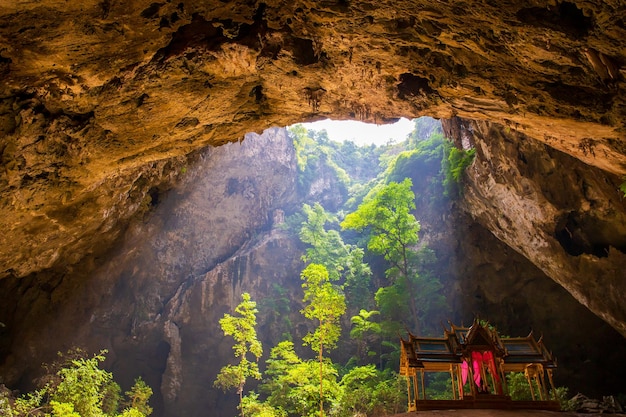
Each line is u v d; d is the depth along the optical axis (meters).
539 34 7.82
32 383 22.72
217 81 10.39
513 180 20.64
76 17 7.73
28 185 11.31
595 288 19.42
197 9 8.40
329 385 22.22
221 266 34.50
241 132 13.23
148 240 31.41
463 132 23.88
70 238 18.06
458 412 9.26
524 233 22.25
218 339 32.41
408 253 31.12
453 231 32.00
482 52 8.81
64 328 26.30
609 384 24.83
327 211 48.16
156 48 9.04
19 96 9.55
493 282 29.48
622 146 10.83
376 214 30.81
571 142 11.73
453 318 30.73
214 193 35.97
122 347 30.34
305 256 37.66
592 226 19.19
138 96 10.23
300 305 36.94
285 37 9.34
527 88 9.69
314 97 11.49
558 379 25.70
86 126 10.78
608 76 8.51
